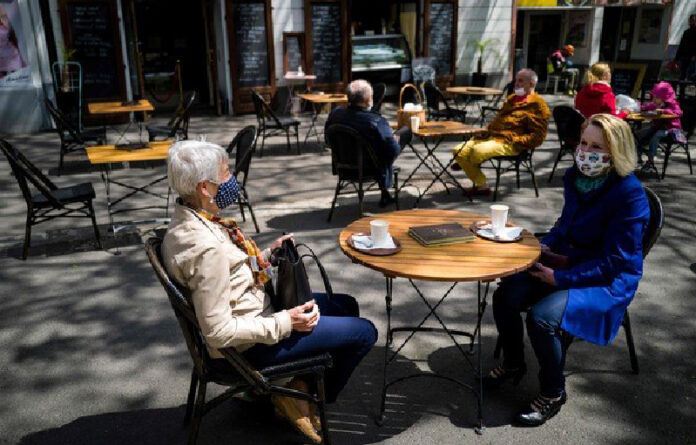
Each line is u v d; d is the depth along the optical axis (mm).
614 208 2516
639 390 2824
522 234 2779
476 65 13656
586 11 15164
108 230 5086
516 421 2582
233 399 2758
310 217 5488
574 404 2719
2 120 9547
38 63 9688
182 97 11930
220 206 2143
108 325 3498
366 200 6004
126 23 10922
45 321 3543
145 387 2887
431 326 3461
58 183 6723
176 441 2498
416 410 2686
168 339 3342
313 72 11836
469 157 5820
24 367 3055
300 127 10297
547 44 16062
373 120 4969
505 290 2760
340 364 2396
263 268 2270
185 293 2062
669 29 15852
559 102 13242
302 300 2227
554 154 8133
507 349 2785
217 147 2096
